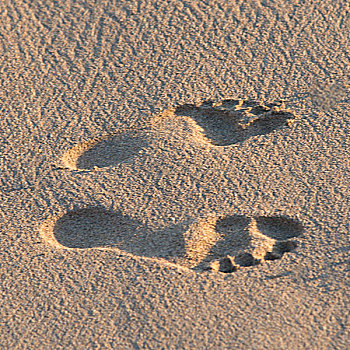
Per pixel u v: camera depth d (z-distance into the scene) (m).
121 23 11.80
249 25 11.49
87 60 11.16
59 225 8.66
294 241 7.95
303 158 9.09
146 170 9.19
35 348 7.05
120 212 8.66
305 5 11.78
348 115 9.70
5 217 8.74
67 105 10.38
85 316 7.35
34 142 9.80
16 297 7.65
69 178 9.21
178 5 12.05
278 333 6.87
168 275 7.72
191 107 10.16
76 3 12.32
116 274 7.81
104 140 9.81
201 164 9.18
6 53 11.41
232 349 6.76
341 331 6.83
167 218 8.48
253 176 8.91
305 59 10.73
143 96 10.40
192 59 10.97
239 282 7.51
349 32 11.16
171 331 7.04
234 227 8.31
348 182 8.64
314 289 7.32
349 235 7.90
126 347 6.94
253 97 10.15
